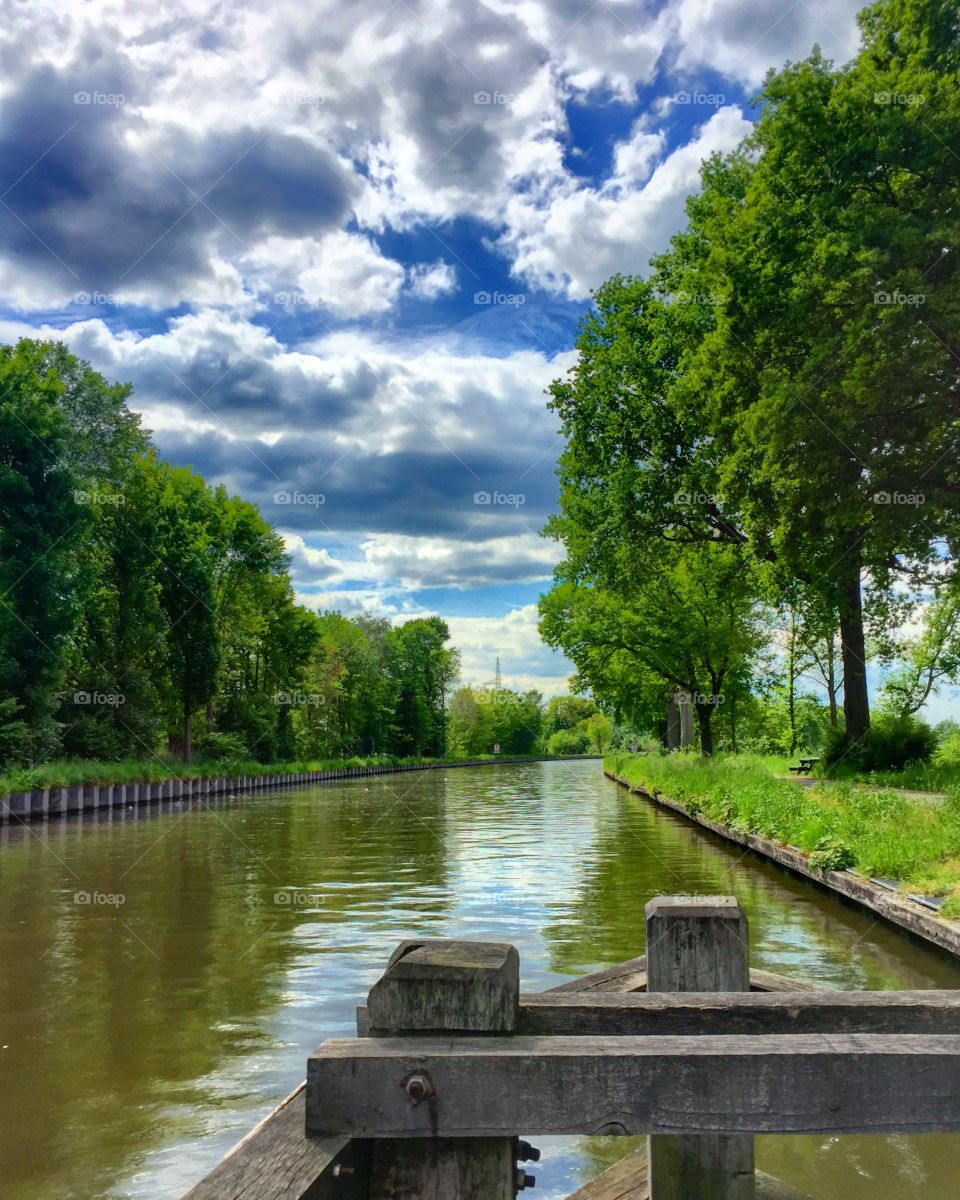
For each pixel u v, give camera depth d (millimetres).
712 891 15383
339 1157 2547
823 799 20609
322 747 83750
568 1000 2924
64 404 46312
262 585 64688
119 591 49031
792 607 31203
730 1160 2912
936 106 22891
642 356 34938
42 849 23047
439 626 125000
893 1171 5375
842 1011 2854
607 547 35969
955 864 12664
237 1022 8430
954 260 22094
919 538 24781
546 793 49531
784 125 25094
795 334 25062
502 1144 2613
